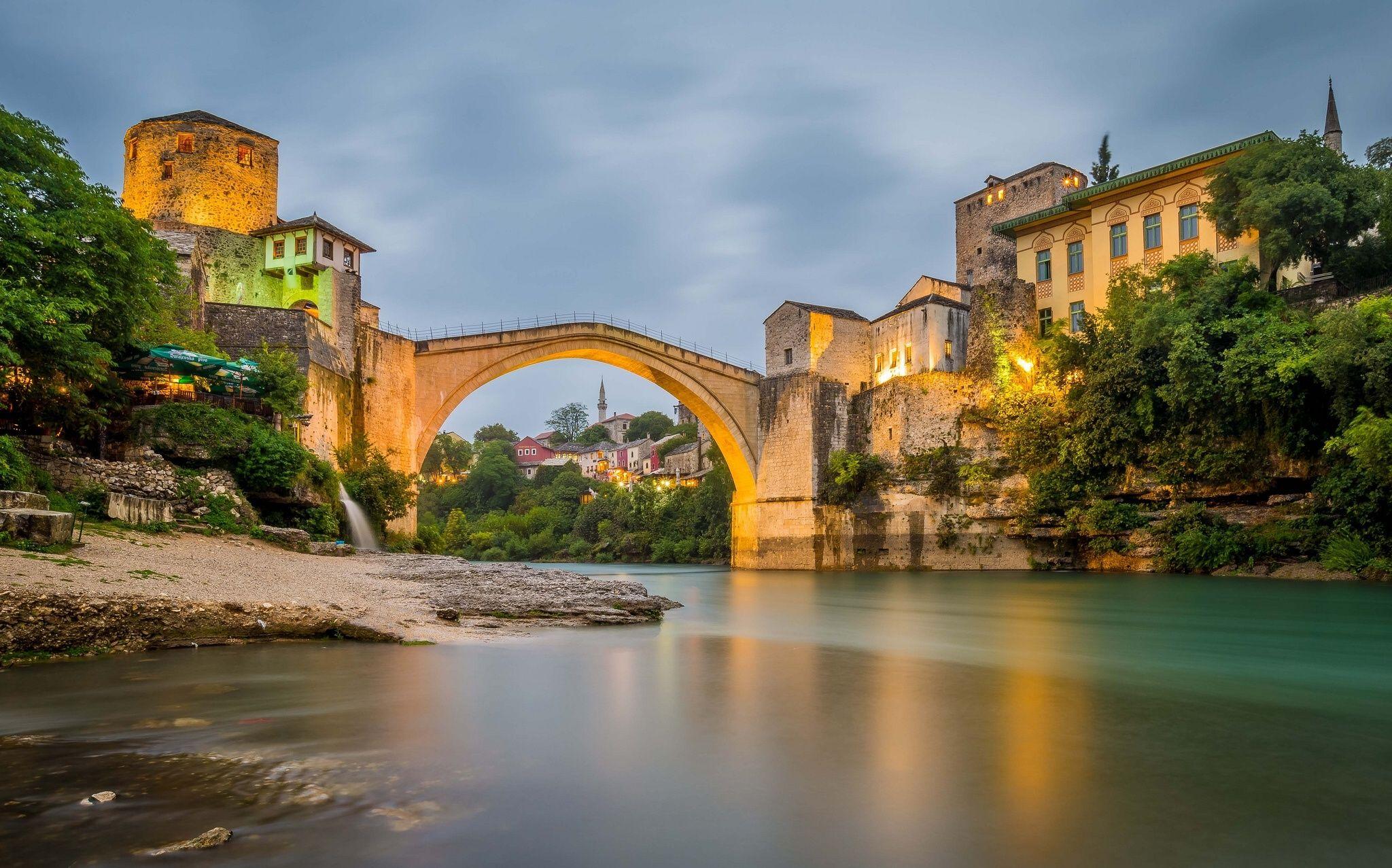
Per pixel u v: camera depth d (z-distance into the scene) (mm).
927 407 56188
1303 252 41750
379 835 6465
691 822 6988
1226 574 39219
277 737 9102
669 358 61500
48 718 9742
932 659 16375
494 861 6090
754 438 65250
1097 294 52125
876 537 56750
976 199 69688
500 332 52938
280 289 45344
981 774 8391
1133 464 44375
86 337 25641
